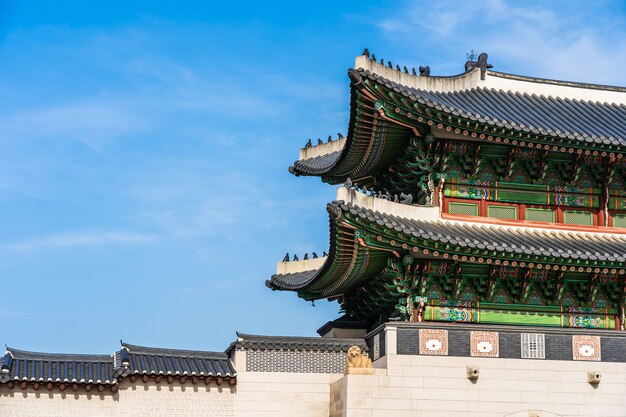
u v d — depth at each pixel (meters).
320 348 45.66
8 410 42.53
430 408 42.22
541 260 43.75
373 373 42.25
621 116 51.25
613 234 48.03
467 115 43.97
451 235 43.47
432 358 42.75
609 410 43.50
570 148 46.06
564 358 43.78
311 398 45.19
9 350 43.91
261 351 45.41
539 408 42.97
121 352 44.72
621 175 48.75
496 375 43.03
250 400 44.78
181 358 45.38
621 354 44.28
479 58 51.44
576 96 52.97
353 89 43.28
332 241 43.72
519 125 44.66
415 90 46.69
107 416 43.41
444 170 46.31
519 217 47.22
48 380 42.62
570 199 48.09
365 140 46.62
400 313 45.22
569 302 46.47
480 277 45.25
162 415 43.94
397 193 50.59
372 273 46.53
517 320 45.66
